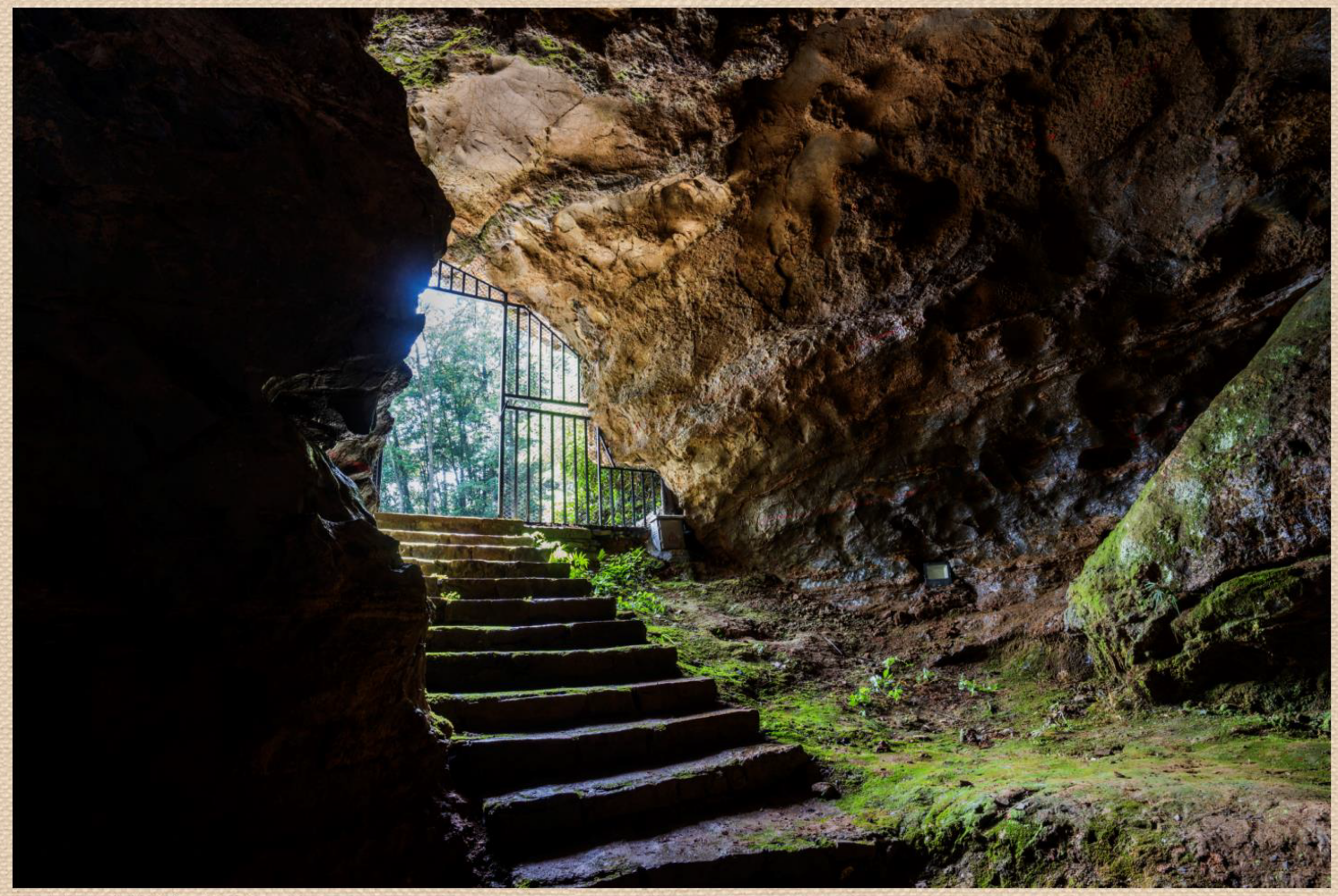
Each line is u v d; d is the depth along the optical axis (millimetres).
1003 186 5887
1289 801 2861
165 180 2559
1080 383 6348
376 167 3176
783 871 3229
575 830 3471
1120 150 5453
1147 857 2785
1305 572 4199
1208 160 5168
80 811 2244
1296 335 4508
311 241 2889
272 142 2830
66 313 2355
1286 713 4297
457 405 15703
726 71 5332
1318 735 3971
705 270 7125
